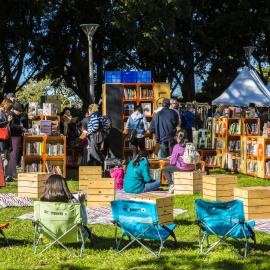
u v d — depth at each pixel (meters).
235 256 9.07
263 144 19.06
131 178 15.21
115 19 33.97
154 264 8.61
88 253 9.34
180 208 13.39
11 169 17.61
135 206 9.17
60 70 39.69
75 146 22.36
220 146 22.02
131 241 9.56
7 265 8.59
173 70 42.88
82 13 36.47
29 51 37.47
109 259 8.96
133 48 36.69
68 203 9.05
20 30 33.28
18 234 10.66
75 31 37.56
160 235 9.30
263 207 11.62
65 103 56.94
